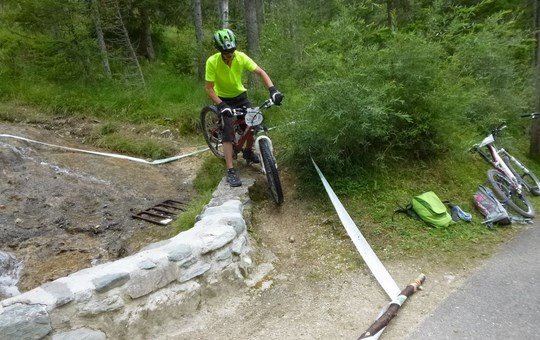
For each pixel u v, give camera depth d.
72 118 8.77
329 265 3.77
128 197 5.87
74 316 2.67
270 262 3.85
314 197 4.74
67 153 7.02
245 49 10.37
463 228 4.25
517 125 7.49
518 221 4.48
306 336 2.95
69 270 4.23
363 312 3.16
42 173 6.06
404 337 2.84
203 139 8.25
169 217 5.29
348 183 4.77
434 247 3.93
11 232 4.79
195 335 3.01
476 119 6.42
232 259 3.50
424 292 3.33
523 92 7.59
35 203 5.39
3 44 10.76
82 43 9.80
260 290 3.50
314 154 4.93
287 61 7.88
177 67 11.71
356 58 4.82
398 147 5.14
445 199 4.79
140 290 2.93
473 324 2.91
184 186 6.31
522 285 3.29
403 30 6.32
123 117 8.93
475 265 3.66
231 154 4.82
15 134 7.37
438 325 2.93
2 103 9.04
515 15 9.32
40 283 4.02
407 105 4.89
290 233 4.30
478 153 5.83
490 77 7.00
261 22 11.80
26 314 2.51
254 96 7.71
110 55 10.57
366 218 4.34
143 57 12.27
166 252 3.12
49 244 4.66
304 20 8.23
